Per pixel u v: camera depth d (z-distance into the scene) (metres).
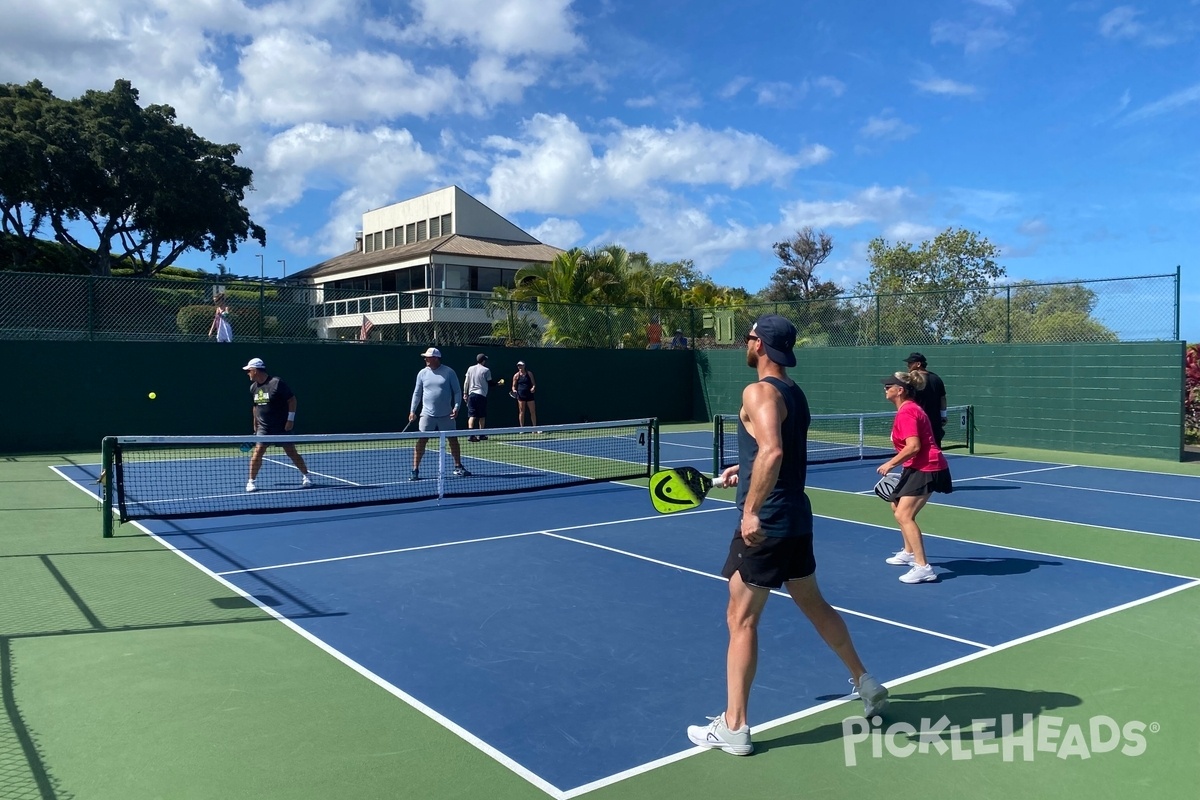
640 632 5.48
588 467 13.99
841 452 16.50
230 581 6.66
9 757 3.72
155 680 4.61
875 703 4.08
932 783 3.55
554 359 21.83
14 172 34.28
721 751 3.83
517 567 7.17
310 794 3.43
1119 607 6.12
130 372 16.12
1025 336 17.34
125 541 8.04
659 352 23.92
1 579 6.64
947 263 31.59
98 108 36.84
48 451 15.33
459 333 21.27
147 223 39.47
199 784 3.50
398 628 5.54
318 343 18.22
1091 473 13.59
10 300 15.25
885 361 19.73
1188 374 17.55
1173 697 4.48
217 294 17.30
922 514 9.89
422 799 3.40
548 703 4.36
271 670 4.78
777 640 5.34
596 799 3.41
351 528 8.77
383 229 50.06
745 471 3.86
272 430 10.89
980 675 4.77
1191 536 8.66
